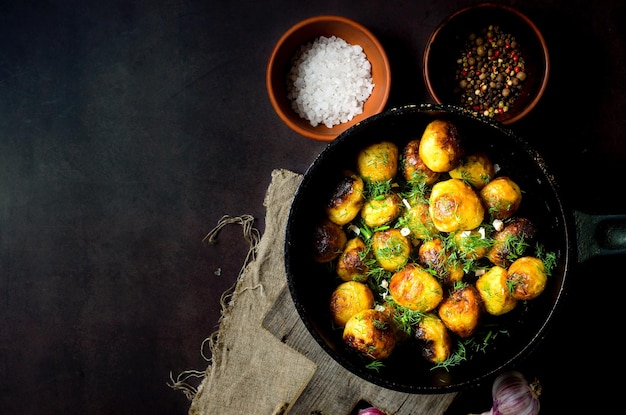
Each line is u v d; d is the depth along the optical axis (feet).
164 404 3.04
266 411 2.80
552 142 2.91
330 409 2.71
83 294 3.07
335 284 2.62
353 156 2.54
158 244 3.04
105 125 3.06
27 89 3.08
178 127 3.03
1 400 3.10
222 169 3.02
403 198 2.54
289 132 2.99
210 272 3.02
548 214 2.46
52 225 3.08
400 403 2.69
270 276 2.85
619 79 2.90
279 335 2.72
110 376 3.06
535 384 2.68
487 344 2.56
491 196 2.46
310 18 2.85
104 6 3.04
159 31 3.03
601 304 2.84
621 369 2.84
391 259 2.50
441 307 2.47
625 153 2.89
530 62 2.83
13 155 3.09
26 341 3.09
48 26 3.06
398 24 2.96
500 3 2.92
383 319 2.44
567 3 2.91
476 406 2.85
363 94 2.88
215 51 3.01
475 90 2.89
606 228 2.42
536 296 2.43
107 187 3.06
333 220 2.52
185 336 3.03
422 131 2.55
